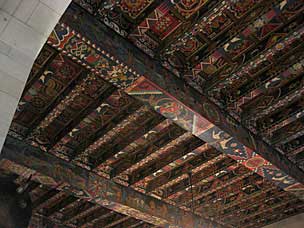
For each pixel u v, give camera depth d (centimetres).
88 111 981
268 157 1030
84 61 736
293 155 1125
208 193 1312
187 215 1368
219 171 1181
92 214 1489
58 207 1427
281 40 777
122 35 770
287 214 1452
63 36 684
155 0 746
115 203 1166
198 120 876
